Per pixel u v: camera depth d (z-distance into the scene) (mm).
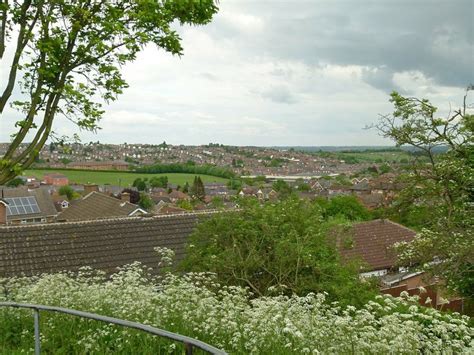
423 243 13930
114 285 9086
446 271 13523
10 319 8000
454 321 6727
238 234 13289
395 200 14922
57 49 9625
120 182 128500
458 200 14062
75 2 9664
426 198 14164
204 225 13727
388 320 6801
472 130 13281
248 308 7918
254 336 6703
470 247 12523
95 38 9359
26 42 9641
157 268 17719
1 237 17797
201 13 10203
